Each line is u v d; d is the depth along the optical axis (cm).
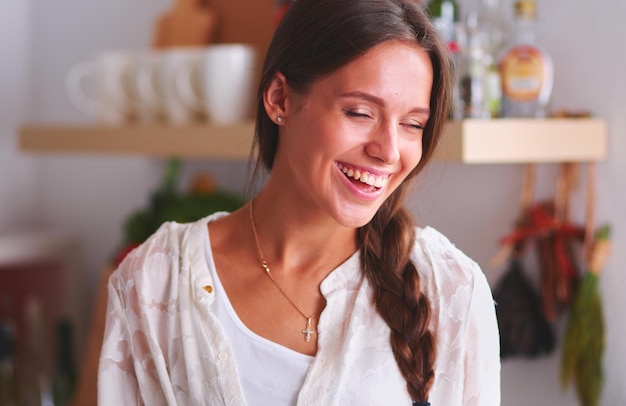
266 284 133
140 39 277
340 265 133
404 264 133
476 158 160
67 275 293
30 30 307
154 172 280
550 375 187
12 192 306
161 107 231
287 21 126
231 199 247
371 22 118
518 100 175
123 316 138
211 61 217
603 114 175
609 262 175
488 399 136
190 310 133
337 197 121
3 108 301
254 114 223
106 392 137
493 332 136
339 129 119
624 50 169
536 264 187
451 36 172
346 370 127
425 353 129
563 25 181
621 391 174
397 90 118
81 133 244
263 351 130
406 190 134
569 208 182
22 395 275
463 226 201
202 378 131
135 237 250
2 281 299
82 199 303
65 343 276
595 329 175
